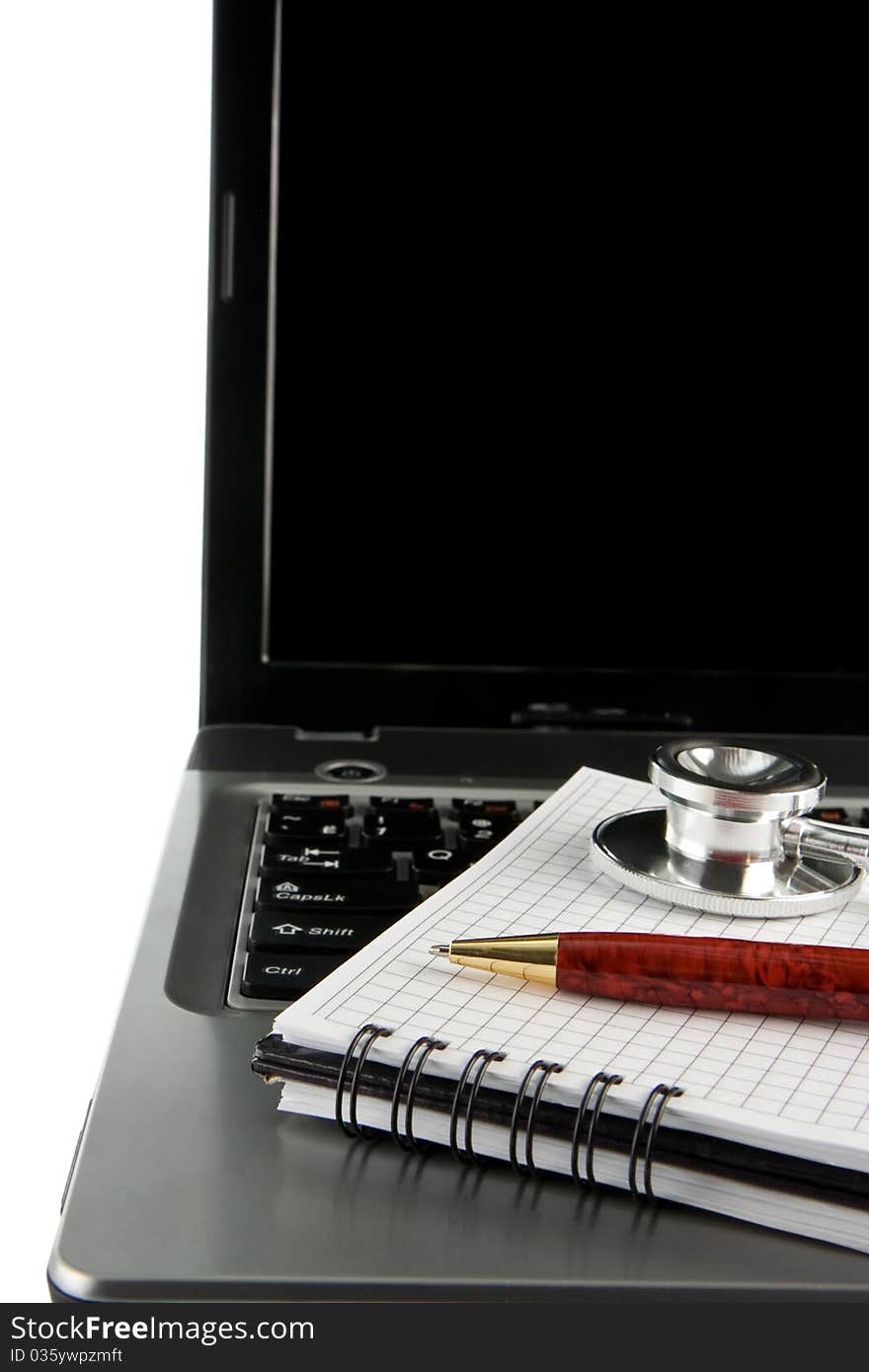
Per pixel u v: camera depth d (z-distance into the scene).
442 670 0.86
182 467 1.12
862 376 0.84
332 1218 0.39
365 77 0.80
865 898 0.53
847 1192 0.38
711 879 0.52
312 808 0.71
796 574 0.86
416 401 0.83
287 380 0.82
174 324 1.10
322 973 0.54
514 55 0.81
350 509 0.84
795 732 0.87
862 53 0.82
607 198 0.82
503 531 0.85
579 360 0.84
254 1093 0.46
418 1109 0.42
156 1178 0.41
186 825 0.70
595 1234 0.39
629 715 0.87
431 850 0.66
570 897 0.53
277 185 0.81
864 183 0.83
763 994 0.45
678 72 0.82
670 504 0.85
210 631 0.85
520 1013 0.44
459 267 0.82
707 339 0.84
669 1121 0.40
